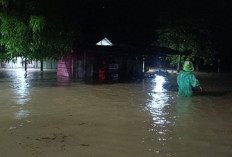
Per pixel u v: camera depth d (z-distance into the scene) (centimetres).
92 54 2595
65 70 2584
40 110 1259
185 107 1384
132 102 1480
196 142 883
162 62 3409
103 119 1130
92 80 2386
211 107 1395
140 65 2900
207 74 3312
